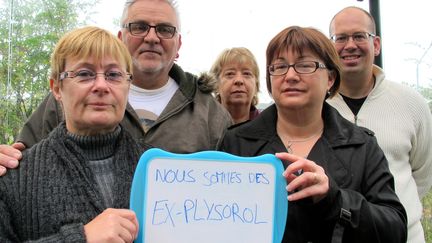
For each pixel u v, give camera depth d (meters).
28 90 2.73
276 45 1.57
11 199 1.21
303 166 1.29
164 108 1.95
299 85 1.53
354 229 1.33
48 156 1.29
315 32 1.58
